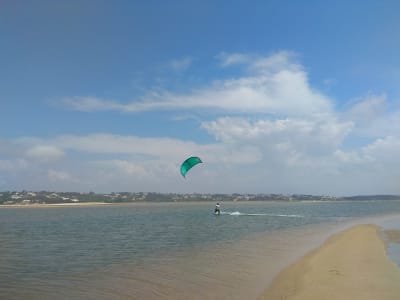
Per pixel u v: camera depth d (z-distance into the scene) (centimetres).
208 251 3578
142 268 2770
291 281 2266
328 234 5212
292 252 3456
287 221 8412
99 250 3800
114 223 8175
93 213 14462
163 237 5006
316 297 1886
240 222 8100
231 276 2442
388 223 7600
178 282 2306
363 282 2152
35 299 2028
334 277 2288
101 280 2403
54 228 6906
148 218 10125
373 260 2872
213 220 8950
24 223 8469
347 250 3403
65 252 3691
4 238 5088
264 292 2059
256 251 3544
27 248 4012
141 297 2020
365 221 8325
